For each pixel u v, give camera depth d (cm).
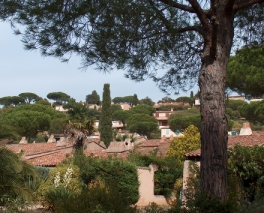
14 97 9806
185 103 11306
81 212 729
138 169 2380
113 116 9169
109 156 2311
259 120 2700
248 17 888
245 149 1227
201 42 887
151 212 784
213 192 646
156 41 834
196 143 3041
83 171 2134
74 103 3475
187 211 697
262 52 947
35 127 5434
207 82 696
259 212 758
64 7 752
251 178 1192
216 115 676
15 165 1243
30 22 766
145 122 7338
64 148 3588
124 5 722
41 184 1802
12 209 1227
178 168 2659
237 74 1653
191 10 741
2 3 751
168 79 941
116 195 797
